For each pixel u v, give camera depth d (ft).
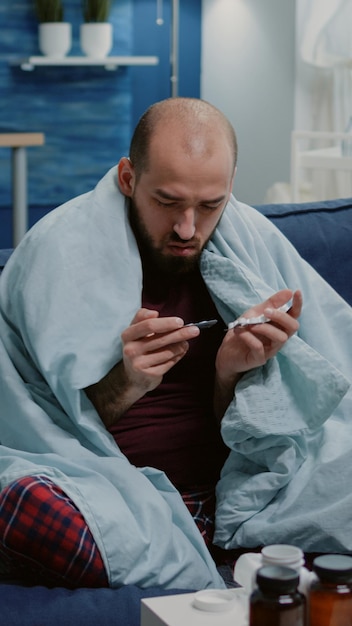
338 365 5.59
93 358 5.02
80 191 18.12
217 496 5.30
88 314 5.11
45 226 5.37
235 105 17.53
